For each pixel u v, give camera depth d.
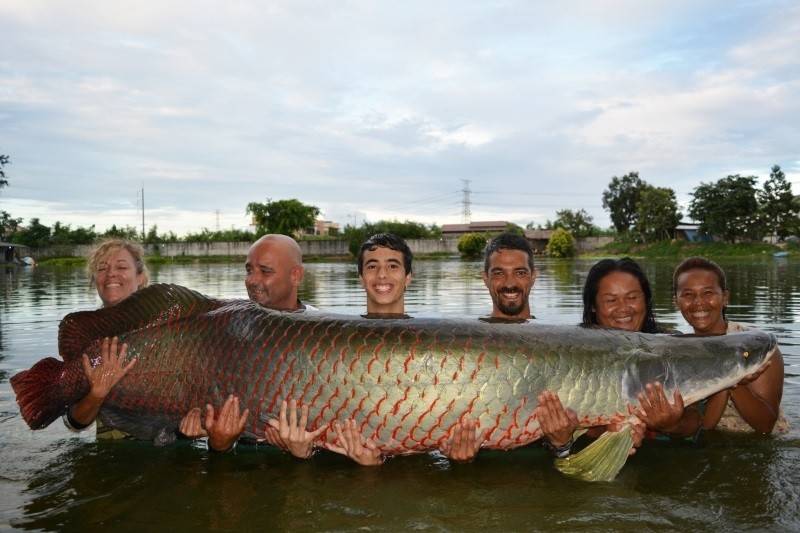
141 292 1.51
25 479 1.43
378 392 1.35
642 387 1.41
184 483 1.40
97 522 1.21
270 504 1.28
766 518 1.19
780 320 3.64
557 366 1.38
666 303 4.76
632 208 27.81
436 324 1.41
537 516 1.21
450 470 1.46
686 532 1.14
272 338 1.41
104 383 1.44
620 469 1.44
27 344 3.11
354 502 1.29
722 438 1.66
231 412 1.40
